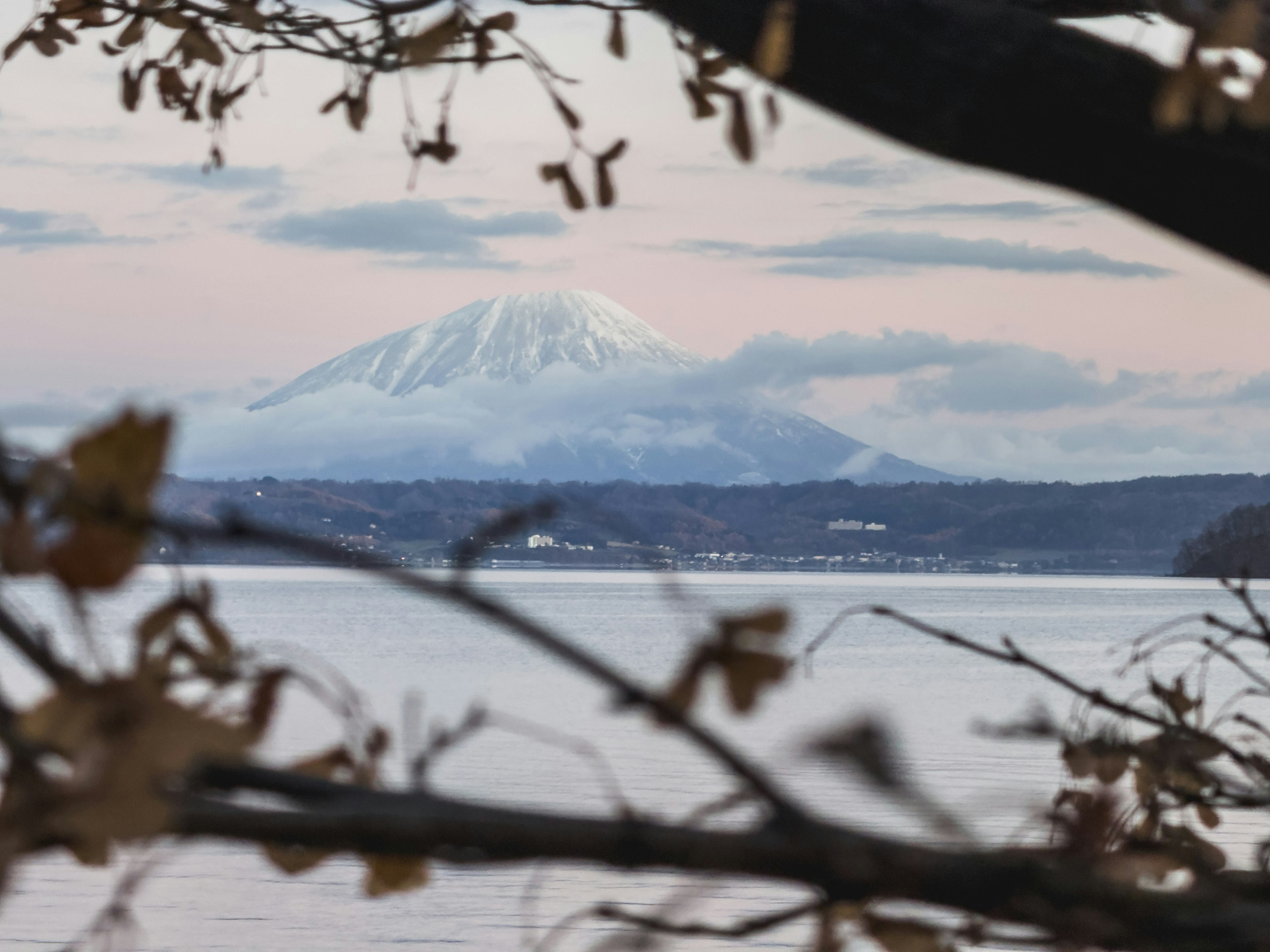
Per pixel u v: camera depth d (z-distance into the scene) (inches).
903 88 260.1
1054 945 145.9
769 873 106.6
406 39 295.0
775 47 213.3
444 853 99.5
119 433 89.6
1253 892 150.6
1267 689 306.3
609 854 102.3
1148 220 265.7
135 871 100.2
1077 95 253.0
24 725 86.5
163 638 124.0
